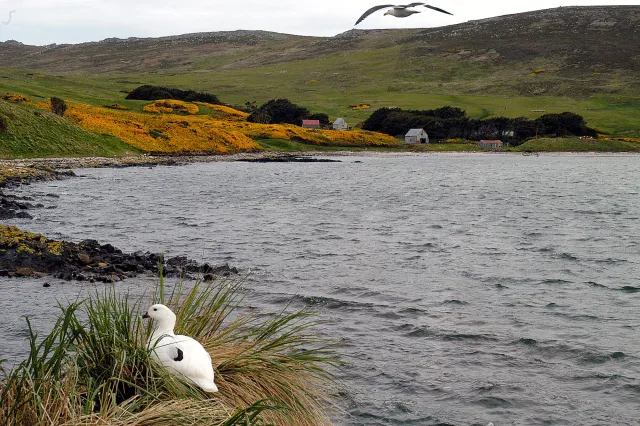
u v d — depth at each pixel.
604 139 166.25
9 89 134.50
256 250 26.98
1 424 5.63
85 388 6.62
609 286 20.72
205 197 49.28
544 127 170.88
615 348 14.31
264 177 71.88
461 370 12.86
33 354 6.32
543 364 13.34
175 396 6.54
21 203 38.03
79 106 113.50
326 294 19.11
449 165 106.75
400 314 16.92
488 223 37.06
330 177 74.31
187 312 8.35
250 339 9.43
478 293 19.53
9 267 19.67
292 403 7.50
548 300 18.72
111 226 33.00
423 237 31.36
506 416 10.91
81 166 74.56
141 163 83.31
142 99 166.75
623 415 11.03
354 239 30.41
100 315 7.21
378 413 10.77
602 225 36.66
